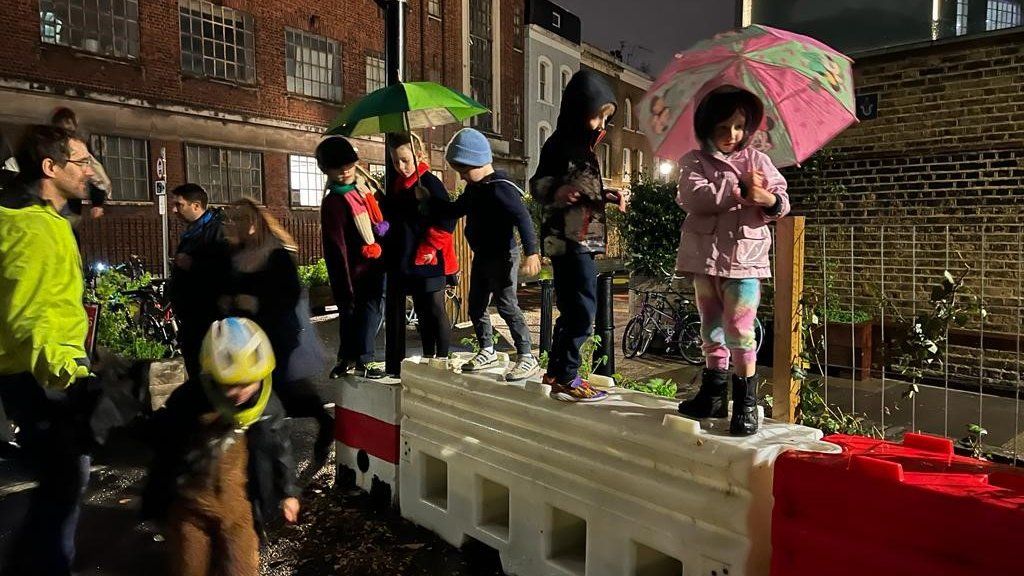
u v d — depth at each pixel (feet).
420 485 12.71
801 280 12.03
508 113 89.51
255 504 9.03
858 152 24.48
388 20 14.15
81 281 8.98
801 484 7.43
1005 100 21.30
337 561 11.54
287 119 60.85
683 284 27.84
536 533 10.37
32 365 8.30
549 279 15.52
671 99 9.12
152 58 50.52
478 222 11.66
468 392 11.34
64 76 45.62
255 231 11.14
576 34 103.35
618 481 9.12
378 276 14.12
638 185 28.02
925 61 22.85
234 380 8.28
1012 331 21.35
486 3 85.05
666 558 9.53
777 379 12.20
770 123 8.93
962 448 15.11
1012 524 6.04
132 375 12.13
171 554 8.59
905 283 23.49
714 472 7.95
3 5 42.29
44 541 9.29
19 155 8.78
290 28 60.90
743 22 28.14
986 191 21.83
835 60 8.40
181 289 11.41
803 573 7.45
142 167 50.90
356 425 14.15
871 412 18.90
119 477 14.56
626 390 10.68
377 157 68.64
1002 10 23.44
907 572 6.63
